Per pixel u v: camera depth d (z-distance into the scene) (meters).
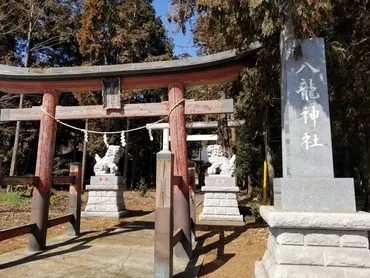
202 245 6.45
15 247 6.31
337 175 18.78
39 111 6.99
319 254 3.37
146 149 28.25
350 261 3.31
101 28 18.95
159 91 21.75
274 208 4.02
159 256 3.97
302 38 4.28
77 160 23.47
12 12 15.12
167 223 4.02
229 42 5.50
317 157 3.92
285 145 4.18
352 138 10.73
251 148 13.92
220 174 10.35
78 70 6.41
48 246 6.12
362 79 6.35
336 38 6.24
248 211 10.95
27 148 19.31
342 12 6.14
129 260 5.15
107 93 6.60
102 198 10.59
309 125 4.02
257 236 7.16
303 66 4.21
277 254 3.44
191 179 7.16
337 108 7.39
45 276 4.33
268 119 11.16
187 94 12.89
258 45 5.90
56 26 18.23
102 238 6.93
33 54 18.92
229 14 4.90
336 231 3.43
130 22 20.31
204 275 4.60
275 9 4.29
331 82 6.56
